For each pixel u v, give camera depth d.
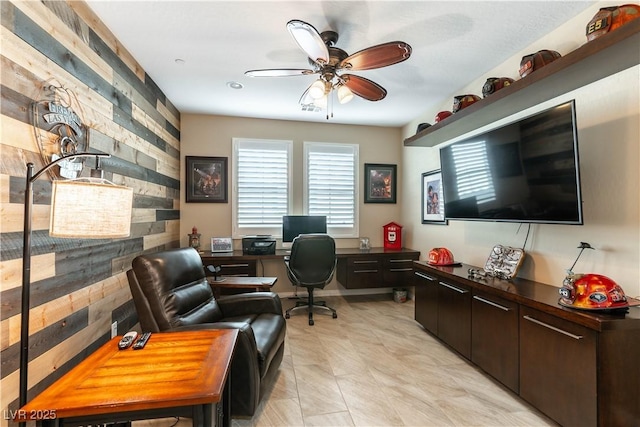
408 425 1.71
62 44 1.64
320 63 2.05
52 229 1.04
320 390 2.04
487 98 2.27
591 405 1.46
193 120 4.09
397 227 4.48
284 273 4.36
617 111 1.78
